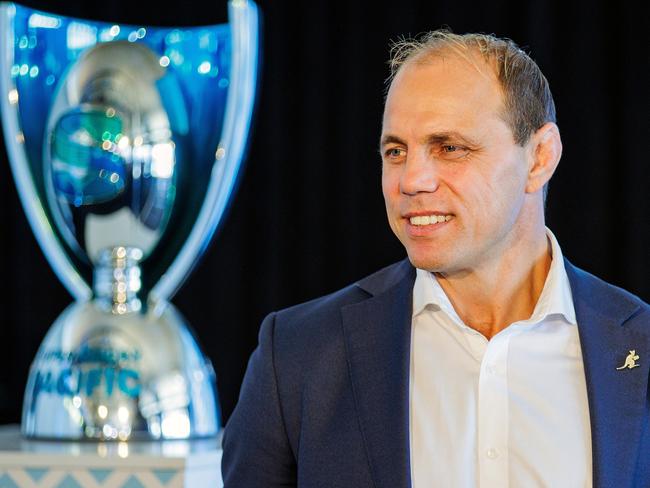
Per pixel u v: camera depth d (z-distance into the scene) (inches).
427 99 71.9
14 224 164.9
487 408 75.5
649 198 146.1
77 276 102.7
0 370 164.6
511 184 73.4
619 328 76.8
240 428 79.9
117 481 86.7
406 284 79.7
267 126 159.2
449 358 77.5
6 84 99.4
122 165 95.5
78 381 94.3
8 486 88.1
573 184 148.9
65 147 95.3
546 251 79.7
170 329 98.0
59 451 89.1
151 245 98.7
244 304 161.9
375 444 74.1
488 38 75.8
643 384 74.7
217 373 161.3
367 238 157.3
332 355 78.2
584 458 74.0
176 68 98.3
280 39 158.6
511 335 76.2
